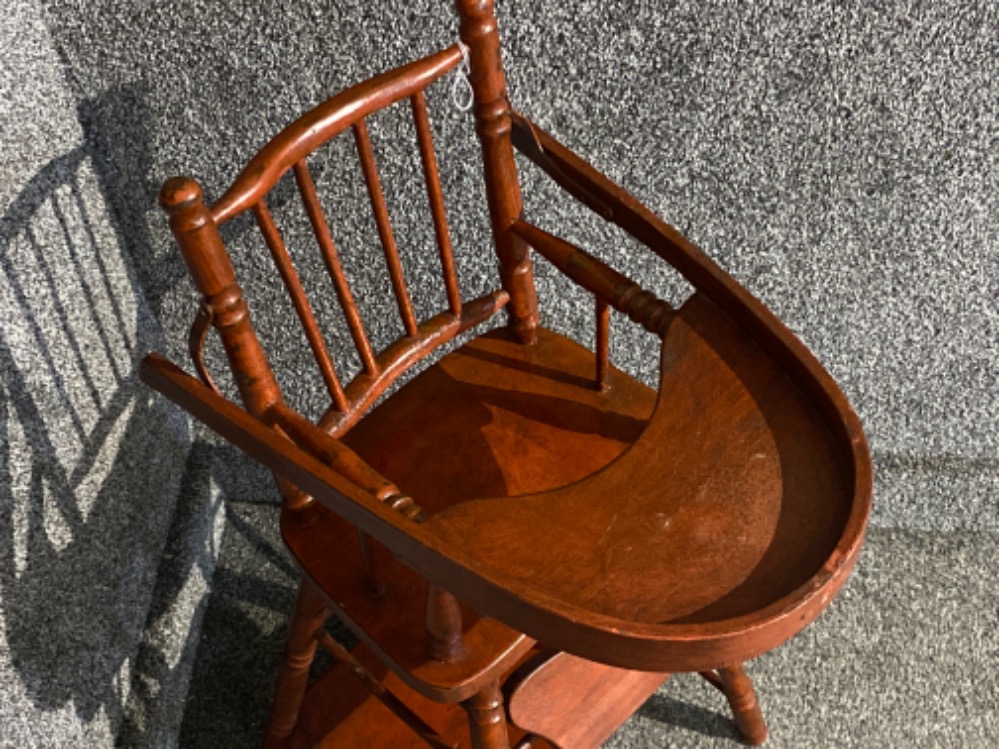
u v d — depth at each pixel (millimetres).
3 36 965
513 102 1119
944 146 1143
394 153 1166
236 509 1558
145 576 1309
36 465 1032
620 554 770
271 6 1034
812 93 1099
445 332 1045
